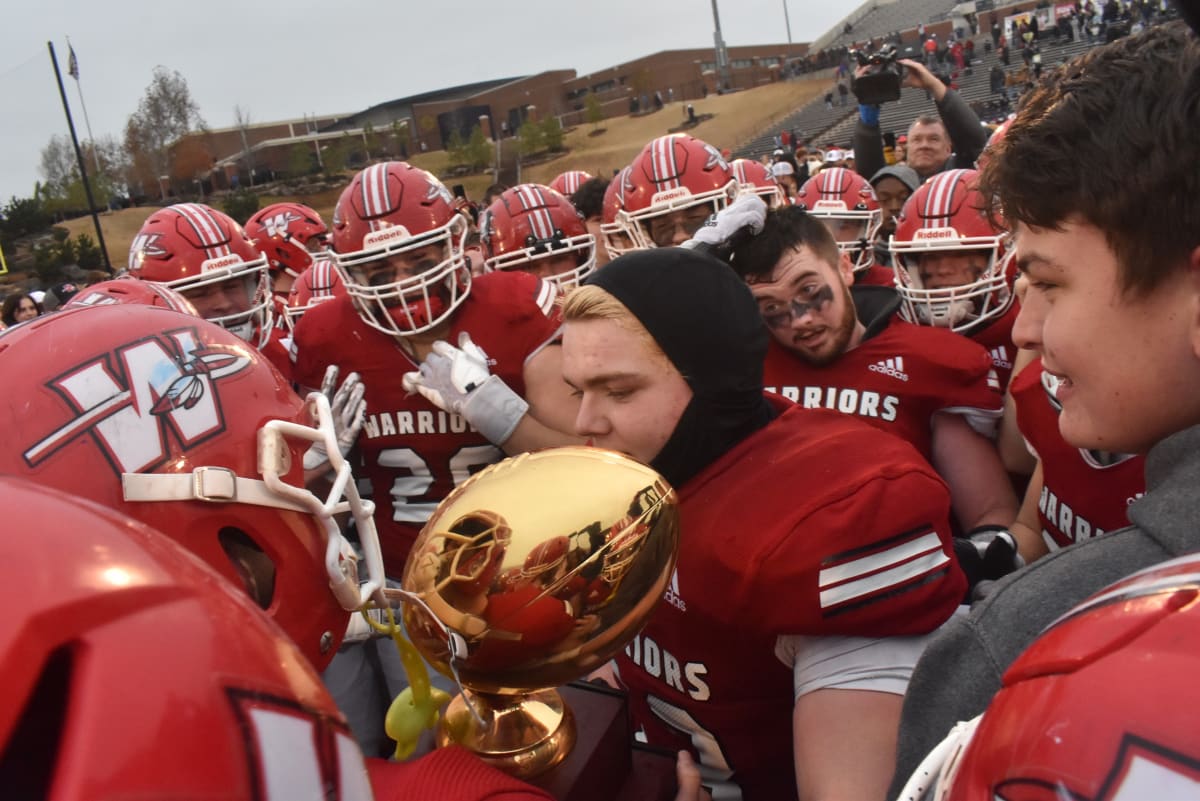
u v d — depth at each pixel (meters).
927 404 2.08
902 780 0.78
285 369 2.71
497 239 3.46
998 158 0.77
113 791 0.33
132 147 26.06
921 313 2.52
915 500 1.09
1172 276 0.67
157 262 2.46
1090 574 0.70
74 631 0.36
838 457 1.14
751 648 1.15
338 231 2.16
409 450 2.22
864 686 1.04
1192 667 0.35
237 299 2.61
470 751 0.91
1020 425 1.70
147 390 0.81
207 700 0.37
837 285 2.05
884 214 4.50
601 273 1.21
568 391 2.13
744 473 1.17
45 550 0.38
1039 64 24.64
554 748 1.00
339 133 42.56
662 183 3.02
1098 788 0.36
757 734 1.23
